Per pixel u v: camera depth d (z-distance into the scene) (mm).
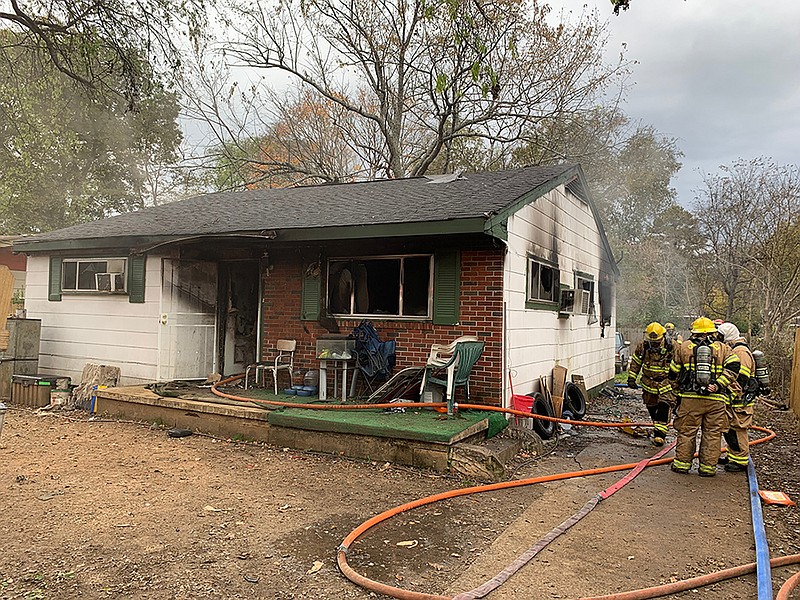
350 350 7969
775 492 5633
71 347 10680
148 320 9617
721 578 3656
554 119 22031
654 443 7961
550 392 9578
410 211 7895
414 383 7684
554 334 9984
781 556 4078
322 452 6750
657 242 32875
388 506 5016
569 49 21312
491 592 3420
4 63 14352
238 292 10633
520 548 4145
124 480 5578
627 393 13859
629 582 3621
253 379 9695
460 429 6250
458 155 24125
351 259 8609
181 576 3547
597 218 13273
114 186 28094
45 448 6770
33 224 25109
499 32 12344
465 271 7758
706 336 6332
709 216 22000
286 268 9125
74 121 22281
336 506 4973
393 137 22359
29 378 9641
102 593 3305
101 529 4305
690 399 6352
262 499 5105
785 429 9328
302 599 3297
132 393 8555
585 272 12156
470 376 7672
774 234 17969
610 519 4824
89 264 10516
